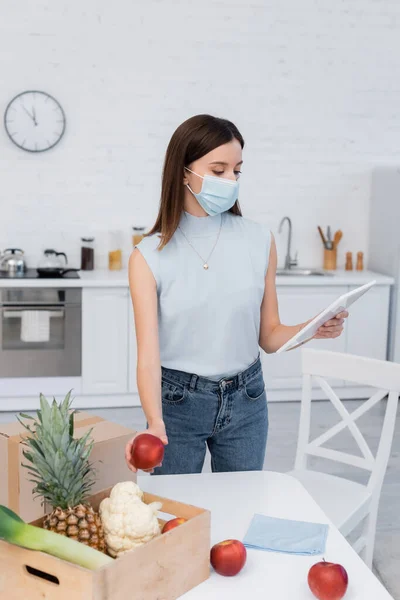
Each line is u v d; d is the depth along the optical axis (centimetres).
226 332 193
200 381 192
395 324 508
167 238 188
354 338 502
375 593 132
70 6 491
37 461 127
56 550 117
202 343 193
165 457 200
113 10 496
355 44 528
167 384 196
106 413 468
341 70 529
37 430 129
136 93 507
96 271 503
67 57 495
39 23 489
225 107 520
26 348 460
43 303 457
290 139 531
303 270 536
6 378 461
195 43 509
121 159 511
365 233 551
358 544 240
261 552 146
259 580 136
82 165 508
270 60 520
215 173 185
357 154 541
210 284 191
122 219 518
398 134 544
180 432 197
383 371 244
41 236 511
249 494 174
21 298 454
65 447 127
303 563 142
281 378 498
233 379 195
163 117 512
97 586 112
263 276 199
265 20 514
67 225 512
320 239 546
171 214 189
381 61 534
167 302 191
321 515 163
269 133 529
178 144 185
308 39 521
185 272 190
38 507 148
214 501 170
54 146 503
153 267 188
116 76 503
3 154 498
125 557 116
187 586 131
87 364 468
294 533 153
